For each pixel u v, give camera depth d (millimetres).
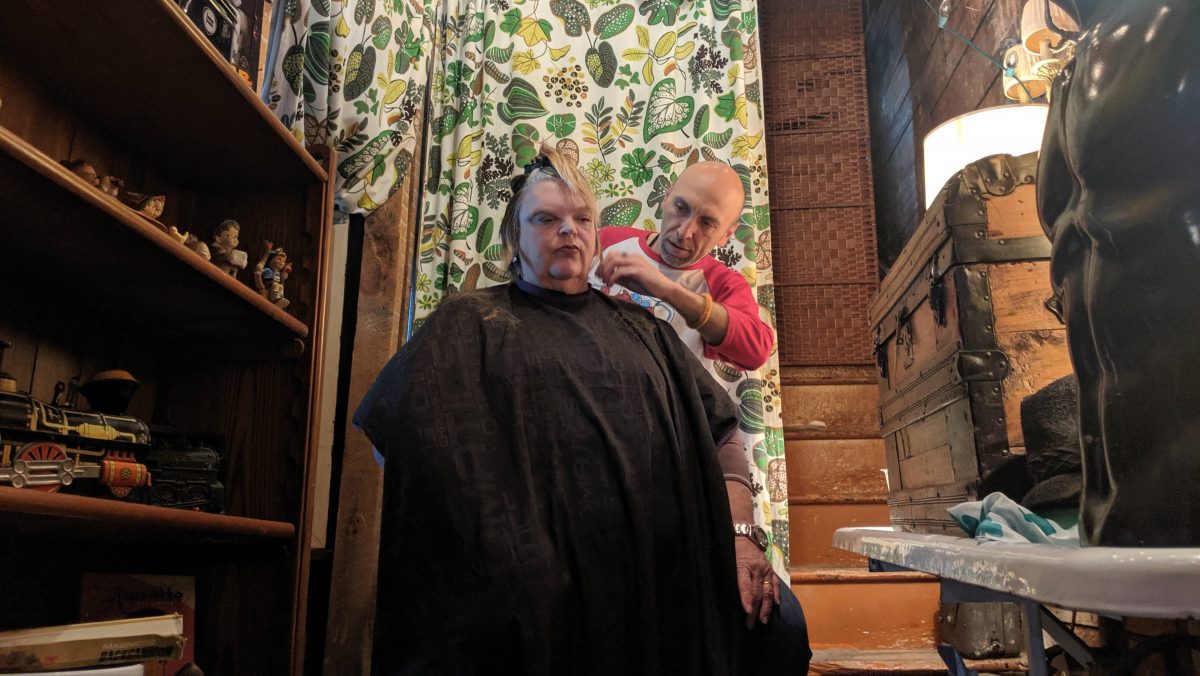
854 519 2734
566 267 1439
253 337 1760
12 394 1121
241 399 1774
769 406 2316
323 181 1864
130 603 1525
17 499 954
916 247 1312
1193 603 491
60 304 1499
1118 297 667
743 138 2445
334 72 2248
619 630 1172
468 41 2549
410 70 2363
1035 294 1077
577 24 2586
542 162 1535
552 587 1140
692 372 1448
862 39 3234
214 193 1894
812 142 3168
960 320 1092
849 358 2973
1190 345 628
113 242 1258
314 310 1798
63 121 1502
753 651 1251
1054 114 812
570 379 1304
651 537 1227
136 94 1495
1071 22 1611
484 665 1109
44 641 1106
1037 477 996
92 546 1560
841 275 3047
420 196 2479
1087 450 710
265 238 1857
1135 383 649
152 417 1753
